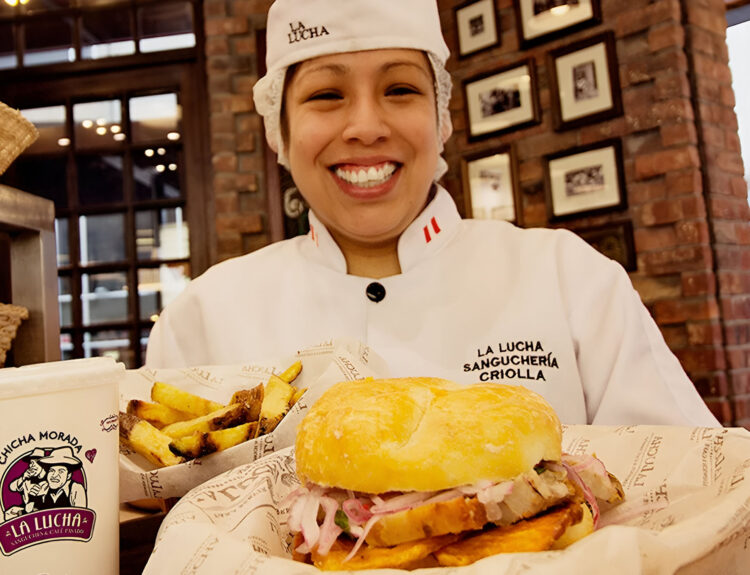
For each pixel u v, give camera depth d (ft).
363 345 3.64
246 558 1.70
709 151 9.56
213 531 1.86
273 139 5.21
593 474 2.33
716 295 9.47
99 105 13.73
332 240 4.83
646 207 9.81
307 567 1.64
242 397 3.28
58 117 13.76
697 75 9.61
